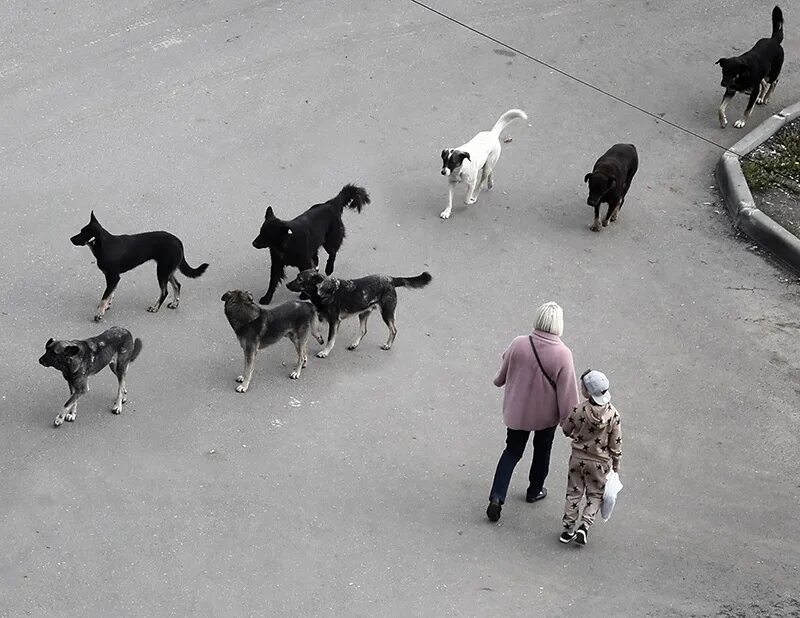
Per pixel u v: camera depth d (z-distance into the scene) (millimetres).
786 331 13727
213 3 19703
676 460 11562
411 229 15039
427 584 9789
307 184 15617
